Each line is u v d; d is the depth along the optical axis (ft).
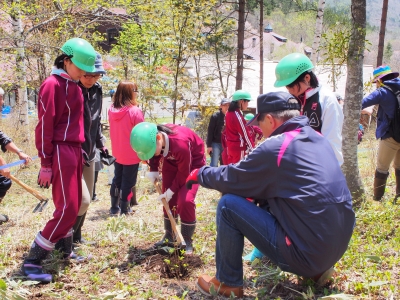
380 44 68.03
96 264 12.81
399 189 18.90
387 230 14.16
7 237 15.10
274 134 9.95
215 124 28.78
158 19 41.55
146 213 19.90
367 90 24.14
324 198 9.09
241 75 54.34
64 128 11.64
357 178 17.70
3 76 41.57
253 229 9.80
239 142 21.63
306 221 9.11
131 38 55.88
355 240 13.23
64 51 11.40
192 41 42.29
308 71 11.85
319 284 10.76
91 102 14.06
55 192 11.71
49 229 11.68
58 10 42.22
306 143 9.52
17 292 10.52
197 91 44.27
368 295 10.22
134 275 12.19
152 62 48.39
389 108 17.46
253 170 9.57
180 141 12.79
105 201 24.58
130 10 44.04
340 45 17.80
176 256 12.88
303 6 60.08
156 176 14.21
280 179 9.34
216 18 49.96
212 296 10.75
